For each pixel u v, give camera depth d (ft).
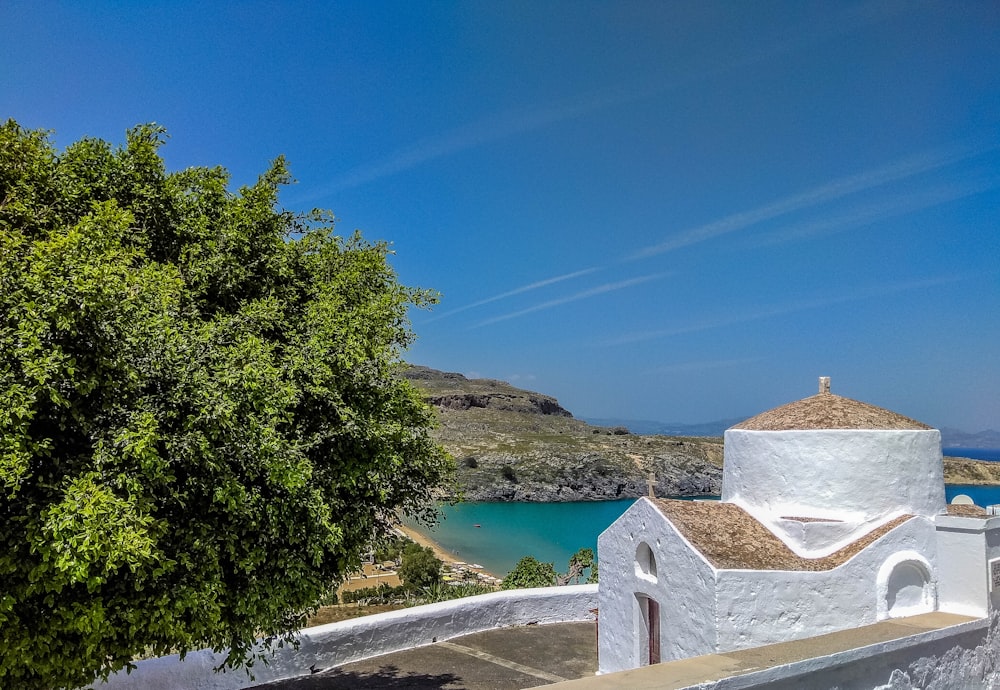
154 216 37.35
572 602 58.90
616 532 45.75
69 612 24.44
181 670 38.70
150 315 28.17
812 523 39.09
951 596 35.73
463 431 512.63
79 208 33.83
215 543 28.76
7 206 30.12
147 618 26.22
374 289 45.65
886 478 39.42
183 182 41.55
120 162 37.47
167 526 26.89
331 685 42.34
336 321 36.94
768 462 42.32
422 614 51.13
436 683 43.14
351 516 35.81
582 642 52.65
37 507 23.50
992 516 36.17
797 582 35.50
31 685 25.98
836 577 35.86
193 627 27.73
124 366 25.67
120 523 23.04
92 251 27.30
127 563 25.53
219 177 43.09
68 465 25.12
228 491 27.58
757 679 24.49
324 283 41.63
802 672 25.79
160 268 33.53
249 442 28.22
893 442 39.65
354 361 35.37
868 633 30.32
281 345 34.06
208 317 36.58
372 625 48.08
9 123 34.35
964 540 35.53
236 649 31.65
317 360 33.27
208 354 29.50
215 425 27.14
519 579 126.93
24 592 23.61
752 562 36.55
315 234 44.75
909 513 39.06
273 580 30.78
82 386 24.59
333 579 35.76
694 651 36.14
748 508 43.21
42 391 23.53
